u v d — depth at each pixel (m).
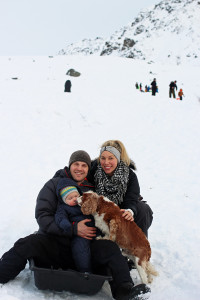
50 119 14.10
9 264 3.15
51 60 49.25
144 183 8.59
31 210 5.96
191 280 3.78
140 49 163.50
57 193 3.54
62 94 19.55
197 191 8.05
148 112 18.48
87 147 11.61
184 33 171.75
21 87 21.02
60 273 2.97
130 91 28.62
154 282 3.65
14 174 8.27
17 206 6.13
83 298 3.13
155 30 183.88
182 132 14.64
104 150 3.82
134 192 3.89
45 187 3.62
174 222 5.98
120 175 3.80
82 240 3.24
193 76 46.72
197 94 36.81
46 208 3.46
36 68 41.94
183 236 5.32
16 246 3.21
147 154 11.56
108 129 14.74
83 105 17.34
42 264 3.22
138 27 195.50
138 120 16.67
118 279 3.06
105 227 3.33
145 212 3.92
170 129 15.16
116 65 48.12
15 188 7.26
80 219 3.42
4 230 4.97
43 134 12.25
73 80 32.50
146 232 3.97
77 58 52.34
